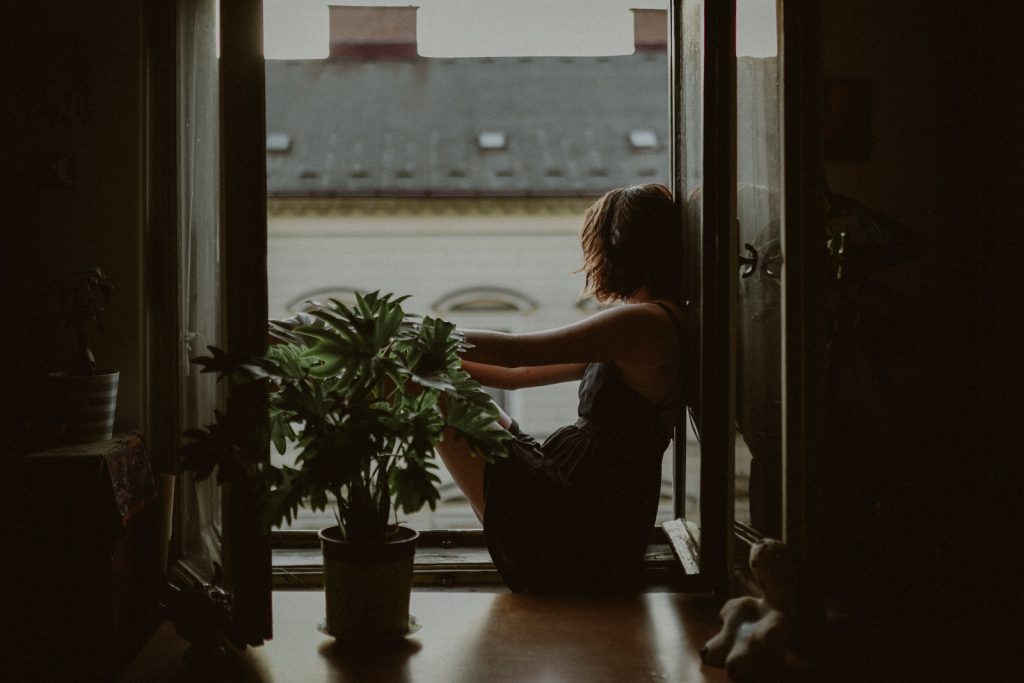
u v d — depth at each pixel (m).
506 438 1.71
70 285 1.90
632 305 1.93
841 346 1.88
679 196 2.16
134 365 2.04
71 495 1.67
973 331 2.12
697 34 1.97
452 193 5.62
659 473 1.96
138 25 2.02
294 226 5.62
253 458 1.53
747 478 1.90
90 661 1.71
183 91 2.01
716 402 1.84
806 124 1.53
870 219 1.91
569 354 1.86
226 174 1.55
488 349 1.83
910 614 1.79
